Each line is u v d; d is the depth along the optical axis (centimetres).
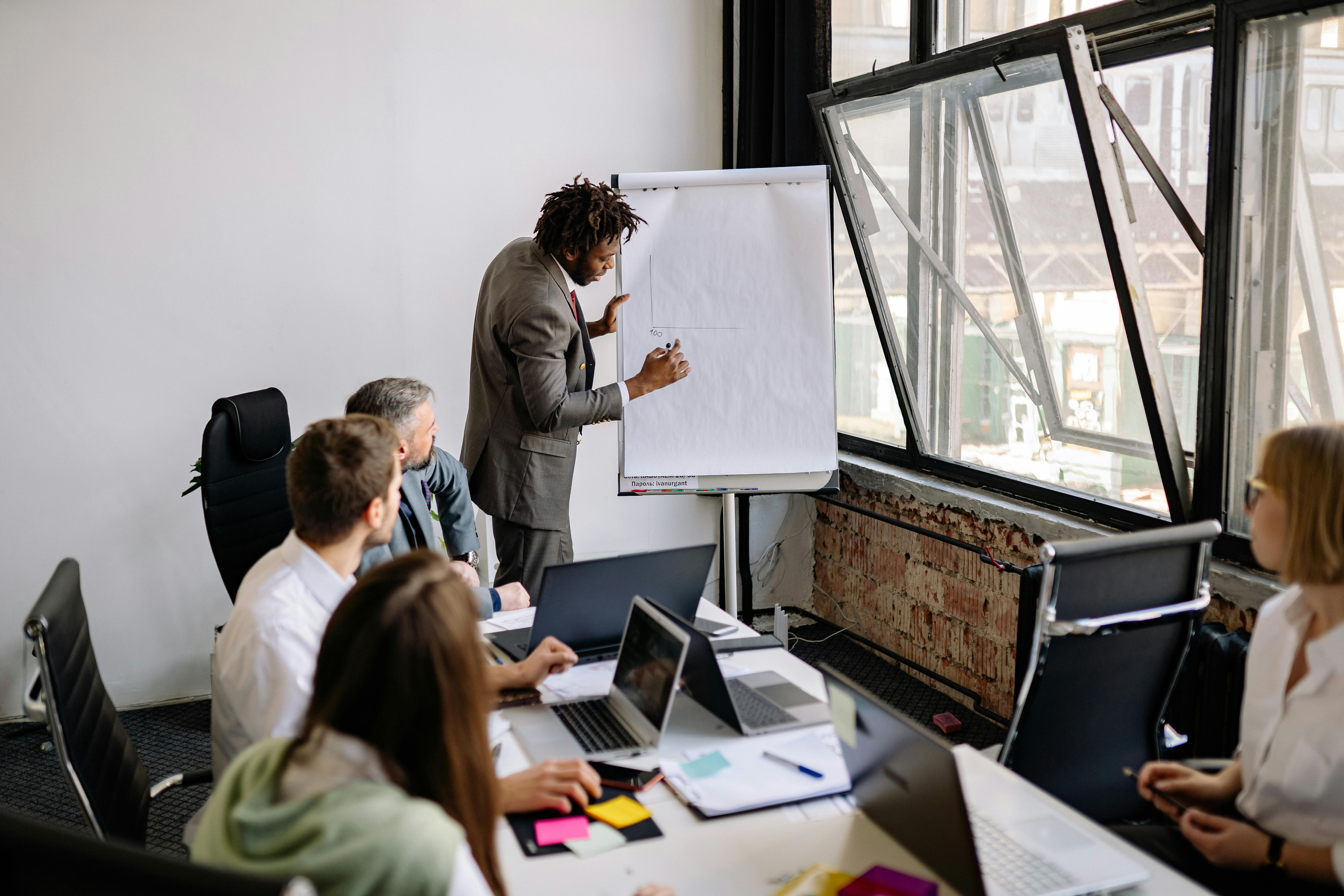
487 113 366
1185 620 179
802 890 125
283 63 341
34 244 325
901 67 287
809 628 422
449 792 103
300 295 354
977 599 329
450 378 375
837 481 325
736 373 322
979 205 291
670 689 164
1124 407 268
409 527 248
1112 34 241
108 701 178
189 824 182
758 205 319
